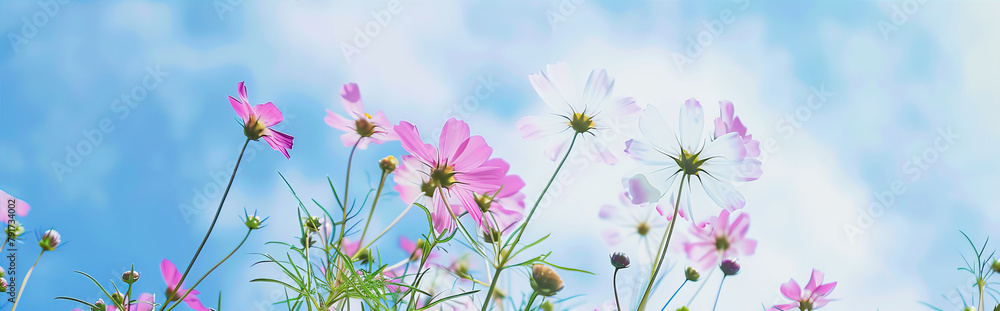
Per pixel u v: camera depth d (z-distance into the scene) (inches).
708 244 46.3
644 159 39.6
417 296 40.1
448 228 39.9
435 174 39.8
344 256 39.9
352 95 43.5
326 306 39.9
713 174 39.5
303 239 41.2
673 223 38.3
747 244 46.0
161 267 41.9
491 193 41.2
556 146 42.8
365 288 39.7
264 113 40.8
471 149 39.9
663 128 39.7
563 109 42.6
